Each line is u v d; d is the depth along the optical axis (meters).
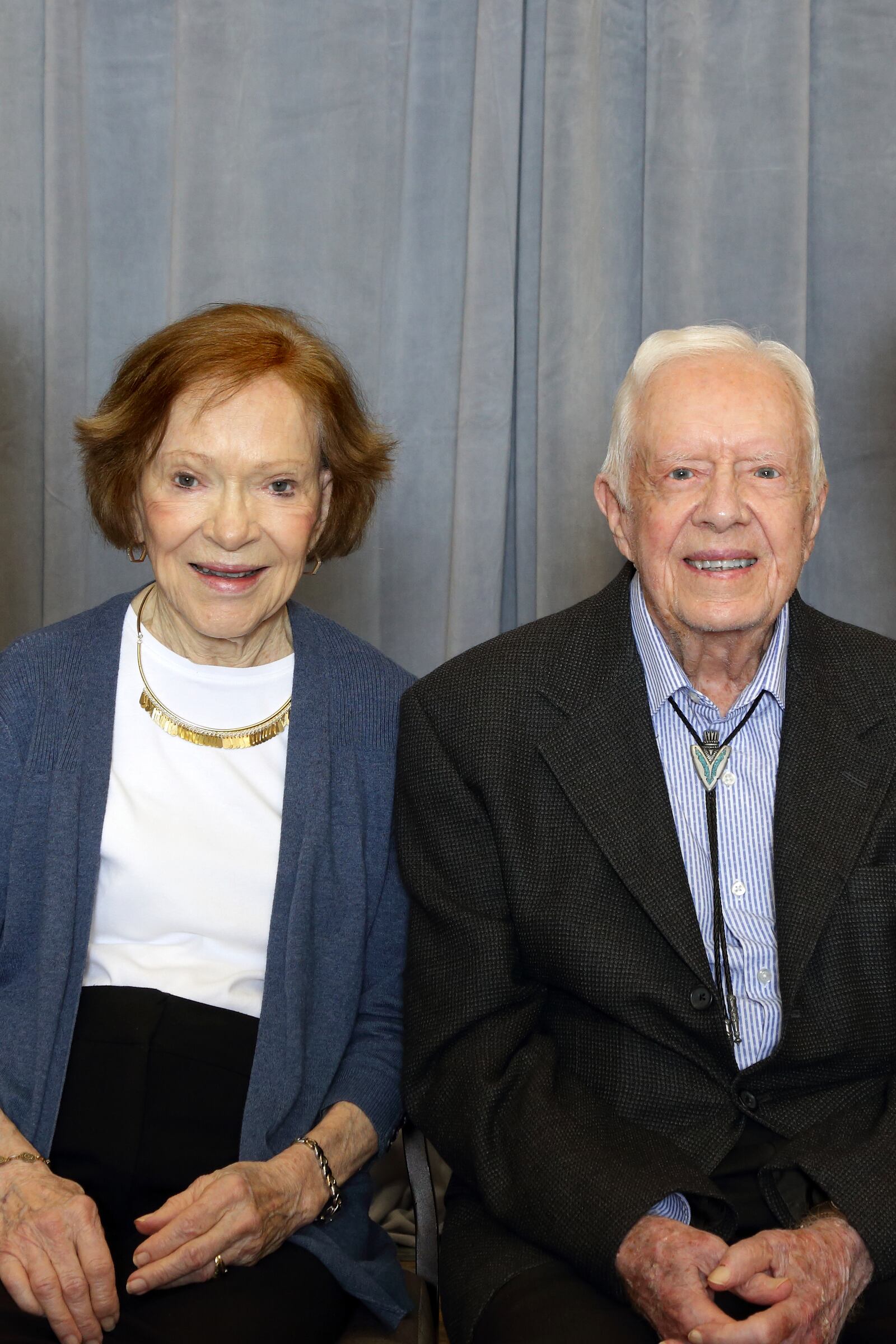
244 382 1.71
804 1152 1.56
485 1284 1.55
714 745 1.77
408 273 2.82
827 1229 1.49
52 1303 1.44
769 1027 1.69
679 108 2.70
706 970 1.64
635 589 1.88
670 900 1.66
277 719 1.85
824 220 2.80
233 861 1.78
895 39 2.74
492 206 2.72
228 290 2.83
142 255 2.92
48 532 2.86
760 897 1.72
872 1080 1.71
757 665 1.80
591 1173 1.53
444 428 2.84
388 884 1.88
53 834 1.72
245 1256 1.54
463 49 2.77
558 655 1.84
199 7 2.77
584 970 1.67
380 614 2.89
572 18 2.70
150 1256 1.48
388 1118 1.77
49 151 2.80
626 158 2.69
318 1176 1.64
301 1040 1.73
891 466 2.79
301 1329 1.54
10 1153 1.58
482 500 2.75
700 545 1.71
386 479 1.96
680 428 1.73
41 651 1.80
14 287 2.85
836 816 1.69
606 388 2.71
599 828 1.70
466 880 1.77
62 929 1.69
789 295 2.71
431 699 1.84
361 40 2.79
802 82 2.68
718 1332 1.37
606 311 2.70
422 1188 1.79
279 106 2.80
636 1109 1.66
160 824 1.78
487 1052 1.68
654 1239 1.47
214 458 1.71
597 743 1.75
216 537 1.71
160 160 2.90
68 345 2.84
